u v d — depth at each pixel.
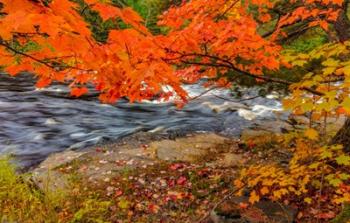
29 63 2.32
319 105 2.82
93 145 8.25
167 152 7.15
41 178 6.07
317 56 3.06
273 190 4.66
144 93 3.09
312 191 4.72
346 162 3.82
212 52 3.52
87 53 2.02
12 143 8.60
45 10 1.60
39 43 1.88
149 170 6.31
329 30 5.71
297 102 3.08
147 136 8.59
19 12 1.49
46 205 5.02
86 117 10.92
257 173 4.68
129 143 8.10
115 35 1.97
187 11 3.96
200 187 5.58
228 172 6.03
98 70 2.20
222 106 11.27
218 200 5.09
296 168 4.72
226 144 7.73
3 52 2.10
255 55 3.55
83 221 4.83
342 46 3.01
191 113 11.07
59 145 8.52
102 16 1.71
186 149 7.37
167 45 2.67
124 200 5.31
